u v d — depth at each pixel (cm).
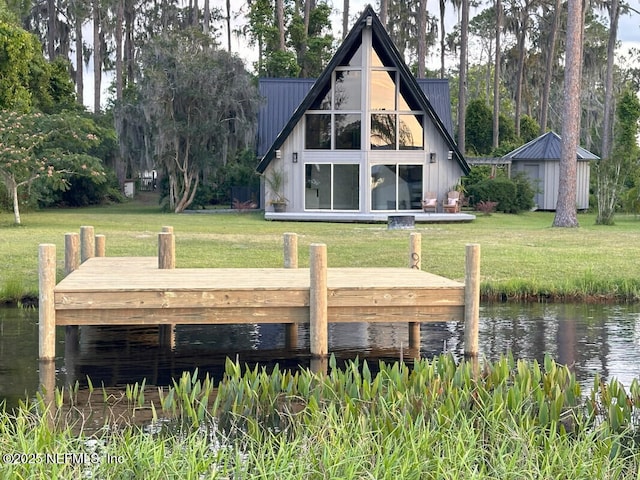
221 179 3962
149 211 3716
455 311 1053
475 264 1041
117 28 5238
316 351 1017
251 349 1146
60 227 2591
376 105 3284
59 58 5012
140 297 1005
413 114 3303
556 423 728
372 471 609
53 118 2916
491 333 1230
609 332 1231
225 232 2438
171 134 3450
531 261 1802
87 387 936
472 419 717
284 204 3291
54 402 865
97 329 1289
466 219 3091
